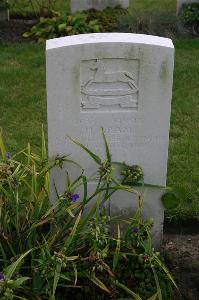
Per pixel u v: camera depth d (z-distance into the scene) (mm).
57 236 2117
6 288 1772
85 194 2125
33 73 4008
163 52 2096
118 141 2234
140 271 2170
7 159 2219
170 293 2162
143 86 2148
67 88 2133
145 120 2203
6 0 5051
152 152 2256
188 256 2402
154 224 2367
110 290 2088
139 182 2285
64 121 2188
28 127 3299
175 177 2834
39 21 4977
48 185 2273
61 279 2086
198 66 4105
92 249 2047
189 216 2582
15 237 2137
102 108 2178
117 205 2318
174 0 6055
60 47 2074
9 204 2145
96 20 4801
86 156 2246
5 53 4359
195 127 3316
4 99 3627
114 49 2088
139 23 4770
